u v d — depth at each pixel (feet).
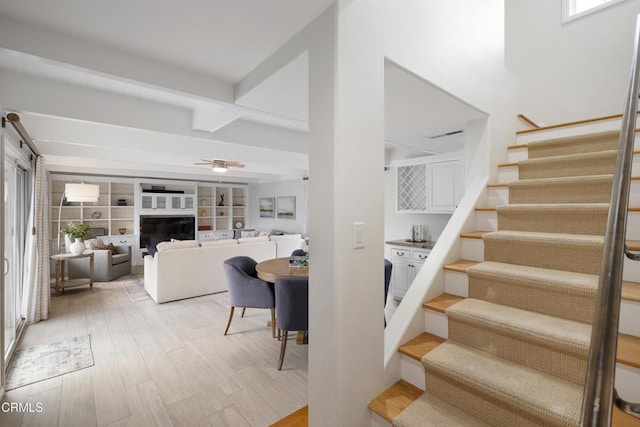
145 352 9.93
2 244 7.66
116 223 28.17
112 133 12.17
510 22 13.12
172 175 27.07
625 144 2.16
